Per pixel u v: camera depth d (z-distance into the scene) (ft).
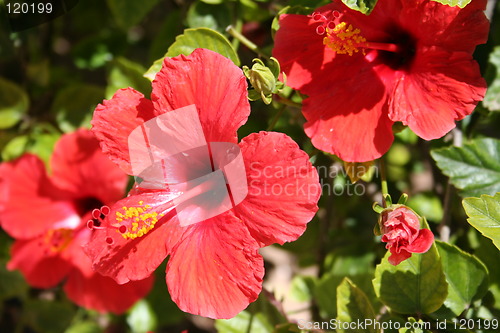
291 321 1.92
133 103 1.62
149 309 2.23
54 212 2.08
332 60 1.66
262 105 2.14
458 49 1.59
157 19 2.66
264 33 2.04
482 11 1.58
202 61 1.57
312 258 2.32
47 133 2.19
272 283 2.78
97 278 2.04
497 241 1.61
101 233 1.64
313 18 1.62
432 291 1.67
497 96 1.82
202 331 2.72
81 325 2.36
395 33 1.67
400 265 1.68
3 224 2.07
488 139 1.79
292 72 1.67
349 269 2.16
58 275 2.07
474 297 1.69
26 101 2.18
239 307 1.54
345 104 1.64
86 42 2.30
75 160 2.00
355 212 2.25
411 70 1.63
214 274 1.55
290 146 1.52
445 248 1.71
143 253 1.61
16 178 2.07
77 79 2.40
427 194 2.19
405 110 1.60
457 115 1.58
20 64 2.29
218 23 1.89
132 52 2.59
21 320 2.29
